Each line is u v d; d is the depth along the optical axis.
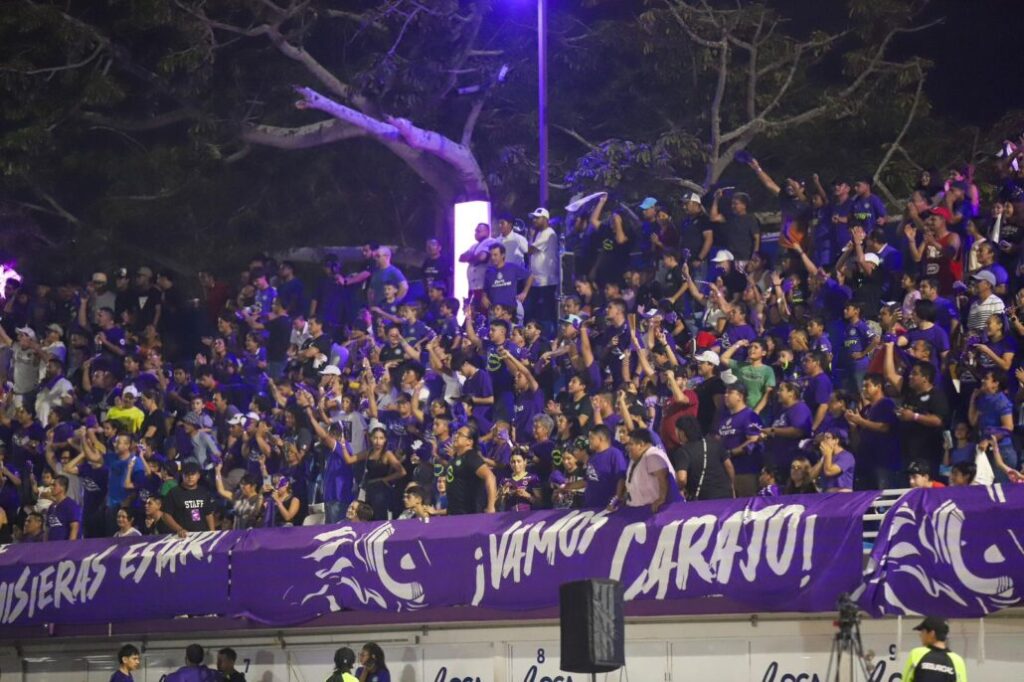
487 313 90.56
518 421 79.25
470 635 72.00
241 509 79.75
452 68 125.75
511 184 128.12
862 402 69.56
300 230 136.12
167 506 78.00
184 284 134.50
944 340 72.00
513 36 129.75
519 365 79.44
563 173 130.00
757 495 69.06
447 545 69.75
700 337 81.19
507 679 70.56
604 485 68.25
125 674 73.88
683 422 67.56
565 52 130.62
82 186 138.75
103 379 99.06
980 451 64.12
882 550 61.34
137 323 106.69
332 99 133.00
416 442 77.94
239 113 131.50
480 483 72.31
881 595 61.03
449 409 81.62
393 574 70.62
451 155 125.25
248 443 84.12
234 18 133.62
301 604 72.31
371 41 132.75
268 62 133.50
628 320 80.06
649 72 130.75
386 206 137.88
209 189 134.50
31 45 130.50
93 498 84.62
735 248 88.81
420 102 123.69
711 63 124.62
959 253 79.81
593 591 55.34
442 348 86.81
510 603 68.12
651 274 90.12
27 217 134.00
